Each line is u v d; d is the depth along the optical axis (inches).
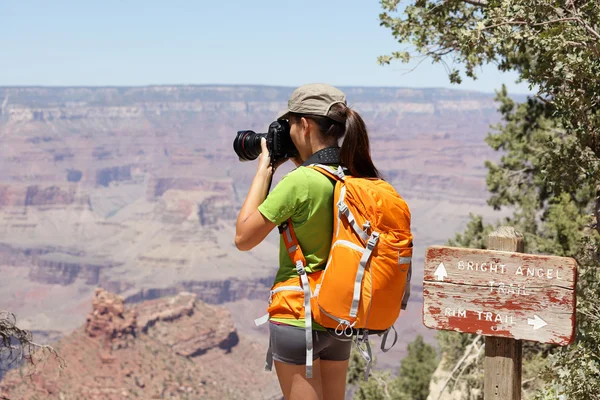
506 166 898.7
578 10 349.4
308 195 158.6
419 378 1648.6
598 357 261.4
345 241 155.6
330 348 167.3
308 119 164.7
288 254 161.9
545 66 353.7
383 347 162.2
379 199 155.5
